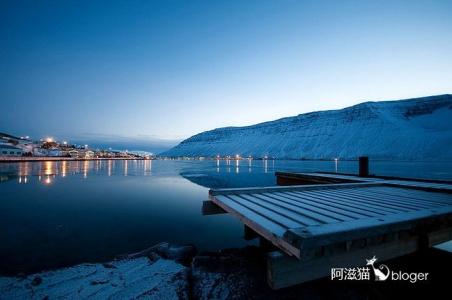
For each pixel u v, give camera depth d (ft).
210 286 18.43
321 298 16.25
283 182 49.32
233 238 34.60
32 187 88.07
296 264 10.72
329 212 15.79
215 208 23.63
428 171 178.29
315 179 39.52
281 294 16.85
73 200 64.95
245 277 19.44
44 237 34.58
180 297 17.52
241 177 143.23
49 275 21.95
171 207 56.80
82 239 33.71
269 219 14.65
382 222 12.38
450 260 16.61
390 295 16.08
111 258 26.91
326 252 10.65
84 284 19.95
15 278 21.43
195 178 136.15
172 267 22.79
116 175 149.89
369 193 23.73
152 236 35.40
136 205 59.11
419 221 13.35
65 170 179.42
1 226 40.04
